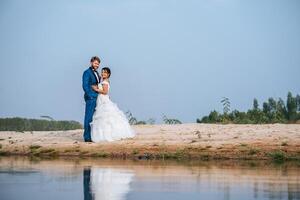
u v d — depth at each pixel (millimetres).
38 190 6055
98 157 11391
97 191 5996
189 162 9969
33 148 12562
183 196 5676
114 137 12945
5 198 5434
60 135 15156
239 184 6648
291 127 14328
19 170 8383
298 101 21188
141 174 7758
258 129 13891
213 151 10922
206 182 6840
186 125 15836
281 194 5820
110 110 13062
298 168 8695
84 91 13344
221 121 19141
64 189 6141
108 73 13328
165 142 12016
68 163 9781
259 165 9273
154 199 5469
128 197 5570
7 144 13352
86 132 13250
